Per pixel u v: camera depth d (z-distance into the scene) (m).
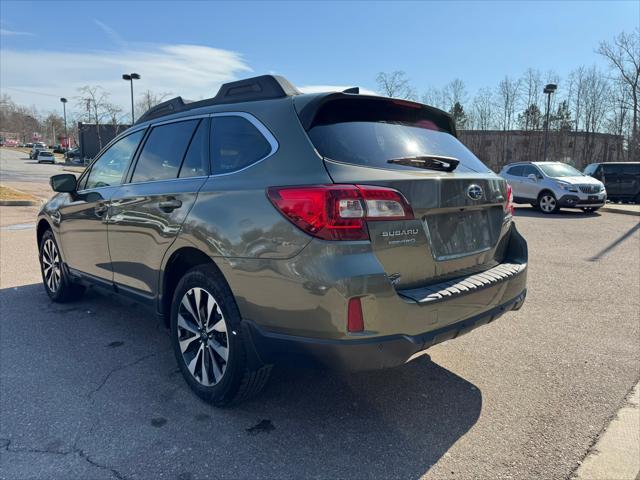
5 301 5.41
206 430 2.85
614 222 12.83
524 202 15.85
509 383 3.47
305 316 2.50
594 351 4.04
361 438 2.79
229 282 2.82
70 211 4.65
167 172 3.57
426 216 2.78
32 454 2.61
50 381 3.46
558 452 2.66
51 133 115.94
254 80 3.19
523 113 56.97
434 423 2.96
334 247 2.42
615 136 47.09
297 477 2.45
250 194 2.75
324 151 2.65
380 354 2.49
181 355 3.30
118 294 4.11
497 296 3.09
